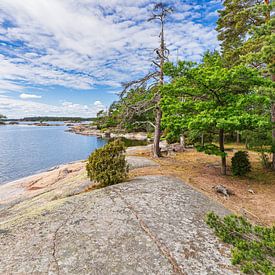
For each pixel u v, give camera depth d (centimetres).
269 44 731
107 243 327
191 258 297
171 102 863
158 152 1310
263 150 927
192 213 447
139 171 881
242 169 840
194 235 360
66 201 515
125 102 1326
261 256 274
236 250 290
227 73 695
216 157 1291
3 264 280
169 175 804
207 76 716
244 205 566
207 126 742
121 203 484
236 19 1011
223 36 1244
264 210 534
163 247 320
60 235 351
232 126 679
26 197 827
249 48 911
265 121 643
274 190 685
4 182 1281
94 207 465
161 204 483
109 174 675
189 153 1473
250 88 767
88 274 260
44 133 5512
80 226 380
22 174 1498
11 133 5412
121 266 276
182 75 827
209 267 279
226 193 630
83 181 817
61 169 1241
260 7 799
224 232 345
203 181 758
